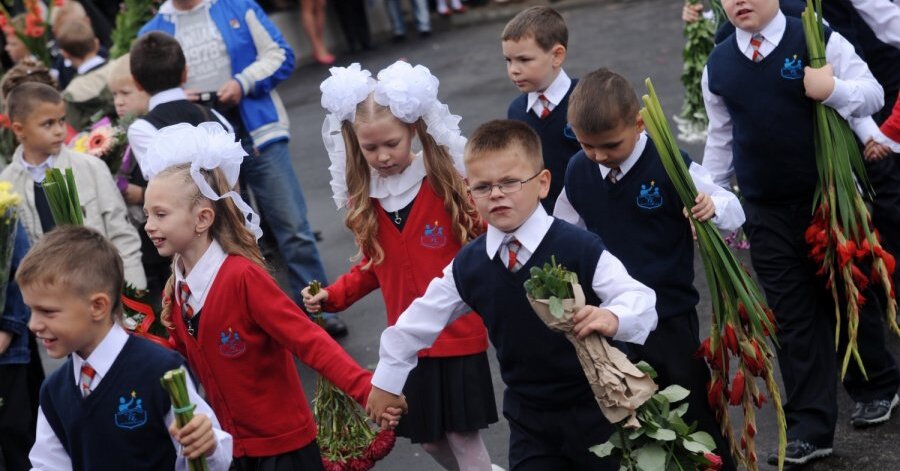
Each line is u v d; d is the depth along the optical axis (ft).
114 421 10.52
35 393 16.93
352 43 47.75
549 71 15.62
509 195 11.00
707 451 10.61
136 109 19.16
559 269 10.40
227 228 12.00
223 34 20.54
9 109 16.90
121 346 10.62
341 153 14.08
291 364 12.48
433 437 13.70
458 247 13.79
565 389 11.28
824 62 13.88
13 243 14.90
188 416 9.84
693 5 21.79
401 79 13.17
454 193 13.60
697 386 13.11
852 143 14.32
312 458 12.44
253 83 20.44
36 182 17.24
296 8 48.85
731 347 12.82
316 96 41.55
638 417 10.56
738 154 14.80
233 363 11.94
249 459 12.28
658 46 38.52
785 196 14.51
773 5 14.05
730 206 12.86
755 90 14.28
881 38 16.97
